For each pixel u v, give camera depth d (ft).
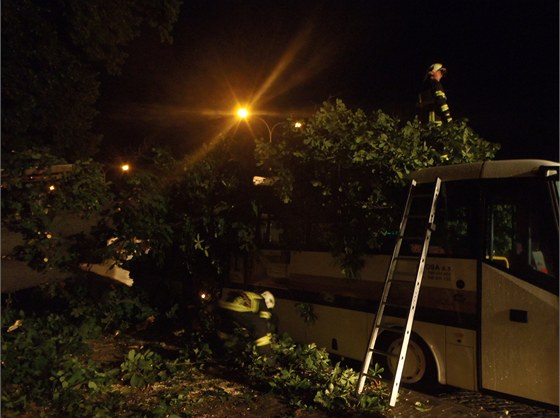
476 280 18.10
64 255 23.95
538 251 16.99
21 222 21.88
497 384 17.37
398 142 20.61
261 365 20.61
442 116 25.11
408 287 20.03
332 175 21.42
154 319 28.91
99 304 26.43
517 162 18.24
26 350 18.88
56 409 16.20
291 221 24.45
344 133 21.33
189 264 28.35
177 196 27.99
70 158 41.60
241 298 20.88
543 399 16.46
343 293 22.26
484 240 18.19
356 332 21.67
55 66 36.68
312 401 18.10
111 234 25.22
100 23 37.27
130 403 17.33
